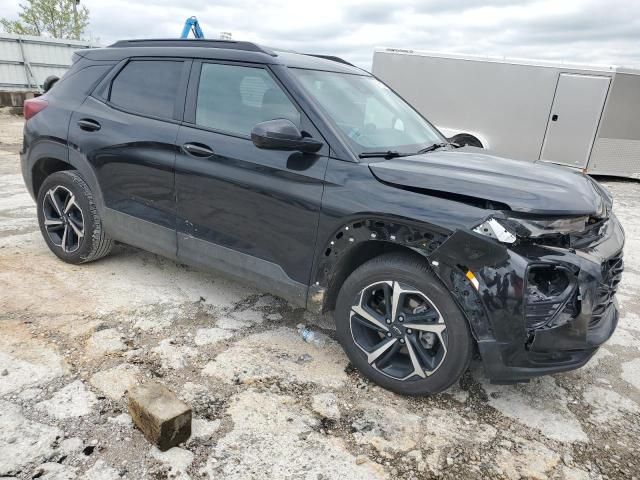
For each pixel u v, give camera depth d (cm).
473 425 250
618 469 228
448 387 253
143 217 350
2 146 1112
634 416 268
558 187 250
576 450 238
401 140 322
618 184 1109
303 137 278
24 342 285
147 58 358
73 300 342
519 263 225
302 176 275
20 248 433
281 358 294
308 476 207
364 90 349
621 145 1063
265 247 296
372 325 268
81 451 209
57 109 391
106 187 364
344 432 236
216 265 322
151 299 354
